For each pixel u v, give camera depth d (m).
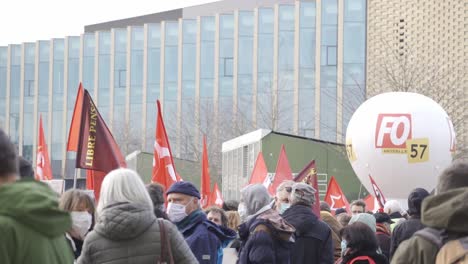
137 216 6.16
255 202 8.38
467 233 4.79
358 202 13.83
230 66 61.91
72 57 70.75
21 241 4.09
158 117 12.12
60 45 71.44
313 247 8.81
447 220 4.73
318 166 24.33
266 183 16.44
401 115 19.77
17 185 4.18
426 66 35.31
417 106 19.86
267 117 52.84
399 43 37.88
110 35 69.06
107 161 10.20
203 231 8.34
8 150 4.25
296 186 9.02
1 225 4.06
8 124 72.81
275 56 58.62
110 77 68.69
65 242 4.52
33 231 4.16
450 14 34.38
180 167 45.41
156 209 8.24
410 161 19.67
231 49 61.88
